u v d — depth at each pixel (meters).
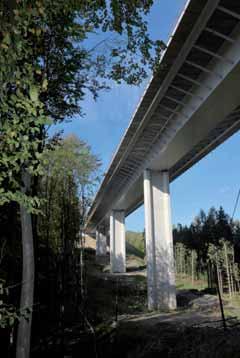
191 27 12.37
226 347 7.95
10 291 6.52
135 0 5.93
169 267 22.56
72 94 7.19
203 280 40.69
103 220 53.91
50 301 11.64
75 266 14.59
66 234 13.02
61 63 6.34
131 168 27.23
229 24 11.50
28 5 3.28
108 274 39.81
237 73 12.23
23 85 3.33
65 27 5.28
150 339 11.01
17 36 3.22
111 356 10.86
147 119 18.48
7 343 6.57
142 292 26.98
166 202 23.78
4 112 3.26
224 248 33.22
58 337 10.62
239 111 16.50
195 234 50.72
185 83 15.25
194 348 8.79
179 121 17.55
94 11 5.84
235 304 23.39
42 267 11.59
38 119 3.38
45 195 11.59
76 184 14.20
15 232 6.62
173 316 18.47
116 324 14.58
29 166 3.69
